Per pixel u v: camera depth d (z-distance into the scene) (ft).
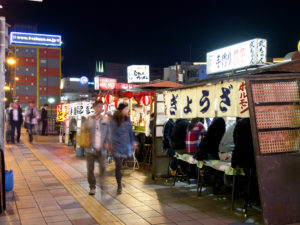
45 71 343.67
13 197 20.99
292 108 15.69
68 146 51.96
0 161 17.63
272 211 14.53
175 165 26.17
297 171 15.26
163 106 27.78
